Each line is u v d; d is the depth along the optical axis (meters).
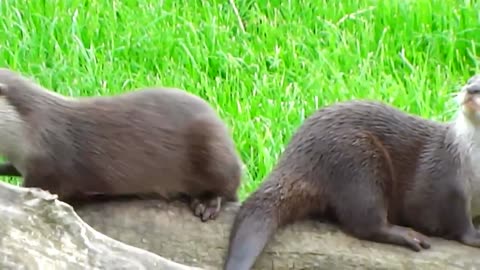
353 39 17.47
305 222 11.29
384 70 16.98
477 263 11.03
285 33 17.73
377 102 11.57
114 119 11.28
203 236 11.13
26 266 9.07
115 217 11.19
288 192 11.08
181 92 11.79
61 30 17.30
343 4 18.48
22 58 16.67
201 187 11.48
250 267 10.73
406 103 15.76
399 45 17.61
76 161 11.09
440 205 11.20
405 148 11.34
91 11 17.78
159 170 11.32
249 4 18.66
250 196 11.16
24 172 11.07
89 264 9.33
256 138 14.70
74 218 9.47
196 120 11.48
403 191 11.32
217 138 11.51
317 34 17.78
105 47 17.06
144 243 11.10
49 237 9.31
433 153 11.27
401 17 18.06
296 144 11.33
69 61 16.55
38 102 11.08
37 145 10.96
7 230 9.18
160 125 11.38
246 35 17.58
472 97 10.86
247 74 16.62
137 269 9.45
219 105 15.58
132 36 17.23
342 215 11.16
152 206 11.37
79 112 11.22
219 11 18.23
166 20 17.72
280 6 18.53
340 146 11.12
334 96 15.76
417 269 11.01
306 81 16.27
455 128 11.20
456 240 11.27
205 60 16.78
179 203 11.48
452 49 17.38
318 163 11.16
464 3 18.42
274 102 15.64
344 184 11.09
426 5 18.17
